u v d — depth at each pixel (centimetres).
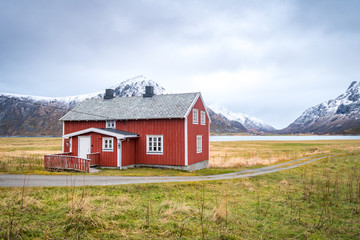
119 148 2761
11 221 876
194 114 3102
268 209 1302
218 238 907
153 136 2944
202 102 3372
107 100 3600
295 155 4628
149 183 1766
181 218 1083
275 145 8688
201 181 1941
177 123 2845
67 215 991
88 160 2428
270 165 3234
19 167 2566
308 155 4547
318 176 2411
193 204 1325
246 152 5725
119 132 2908
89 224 959
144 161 2964
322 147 6284
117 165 2767
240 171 2711
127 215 1083
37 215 1025
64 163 2584
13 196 1262
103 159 2844
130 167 2902
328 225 1104
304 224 1109
